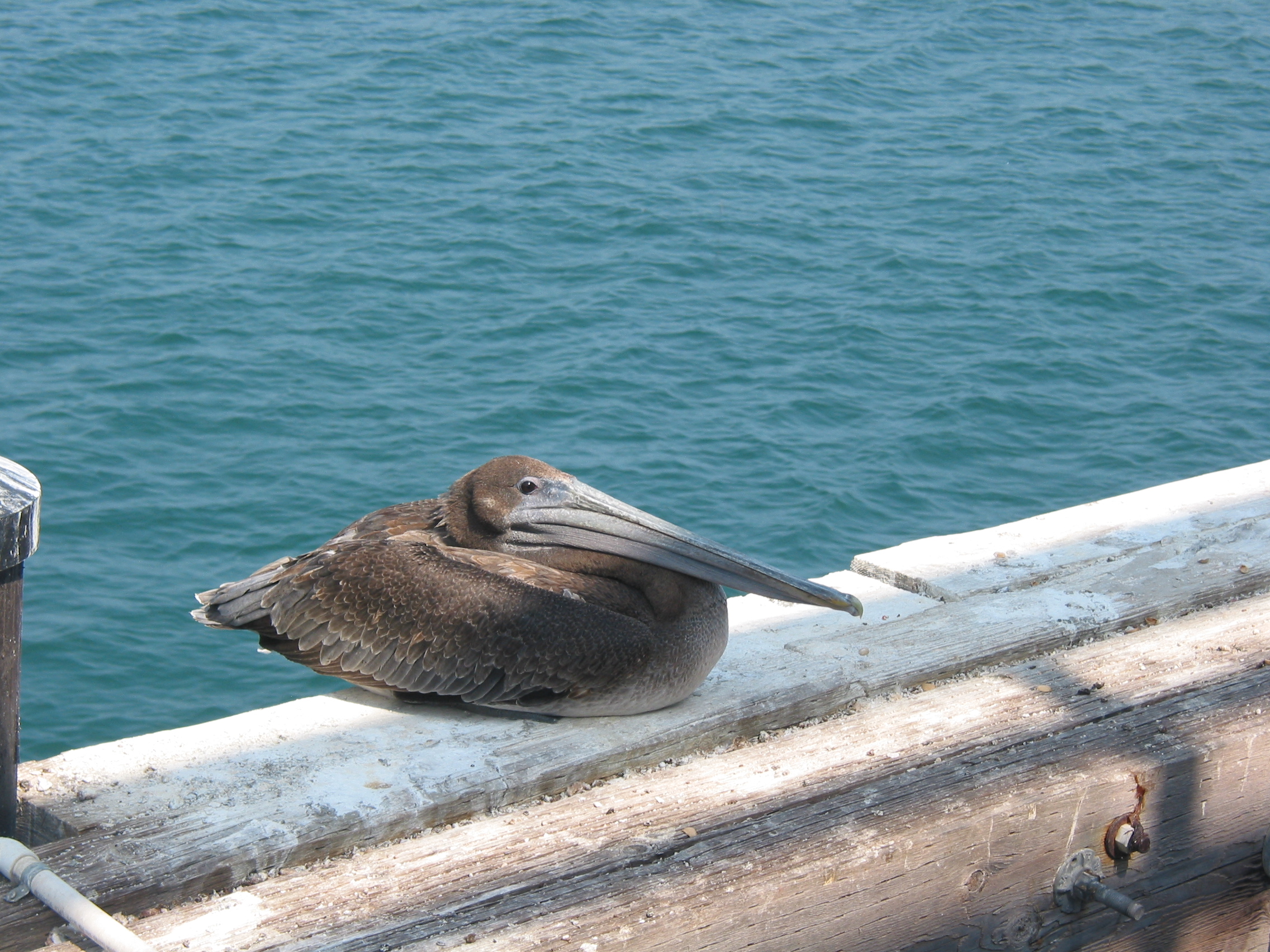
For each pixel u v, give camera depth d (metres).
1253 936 5.28
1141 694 5.29
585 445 16.98
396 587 5.00
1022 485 16.88
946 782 4.64
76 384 17.73
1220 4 43.94
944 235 24.83
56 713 11.89
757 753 4.89
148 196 24.19
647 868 4.18
